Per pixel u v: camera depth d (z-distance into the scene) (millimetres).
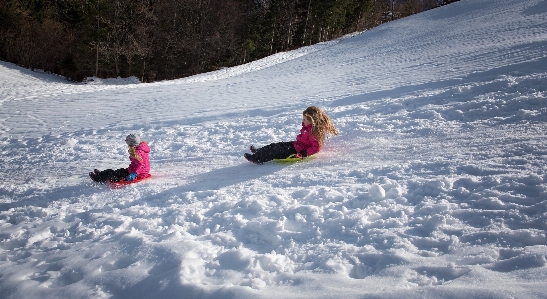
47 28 35250
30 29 34688
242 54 42000
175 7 37562
